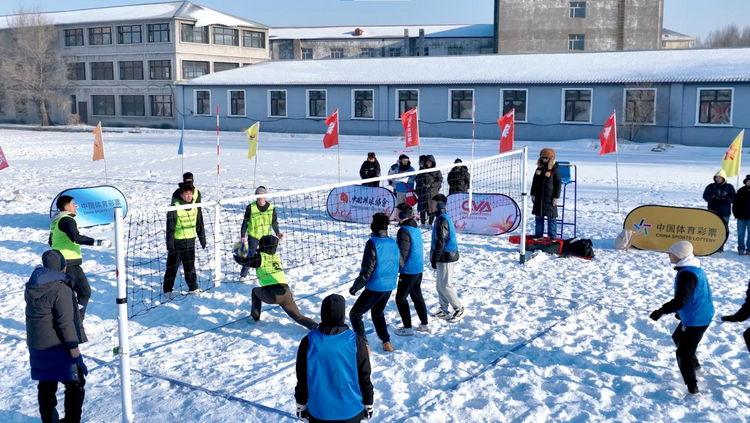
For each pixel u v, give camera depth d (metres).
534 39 64.38
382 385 6.59
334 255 12.35
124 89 64.00
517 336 7.99
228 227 14.88
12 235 14.41
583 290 9.90
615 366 7.02
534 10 64.12
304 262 11.79
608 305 9.09
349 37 78.56
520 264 11.63
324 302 4.46
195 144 41.03
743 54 41.78
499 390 6.44
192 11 63.25
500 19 64.69
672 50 44.78
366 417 4.48
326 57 79.38
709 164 28.69
